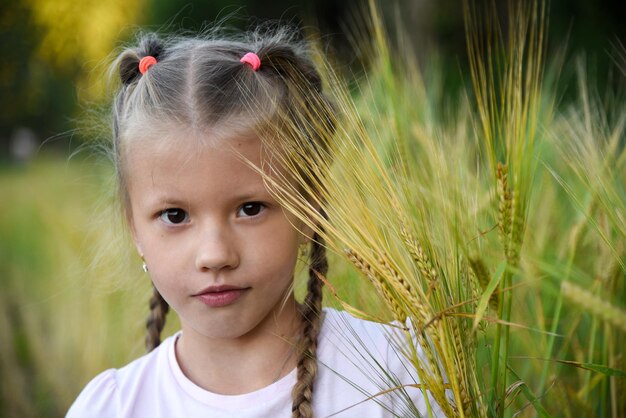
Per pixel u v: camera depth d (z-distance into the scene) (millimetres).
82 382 2967
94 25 8984
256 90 1284
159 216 1234
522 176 1209
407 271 1143
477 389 1178
